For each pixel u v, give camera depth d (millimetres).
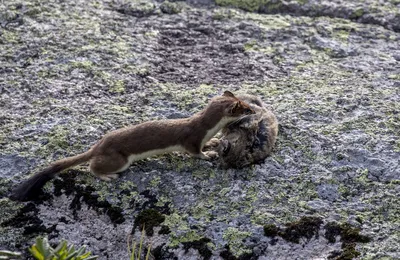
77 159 10602
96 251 10031
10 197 10508
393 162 10852
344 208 10188
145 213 10250
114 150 10594
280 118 11742
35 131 11484
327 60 13789
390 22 15195
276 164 10852
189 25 14945
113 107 12117
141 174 10734
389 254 9508
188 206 10312
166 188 10547
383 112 11930
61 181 10609
